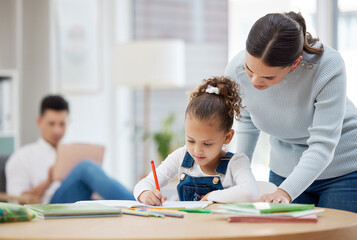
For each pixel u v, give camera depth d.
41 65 5.84
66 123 4.42
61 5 5.93
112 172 6.20
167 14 6.13
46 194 4.15
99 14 6.08
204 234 1.25
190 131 1.93
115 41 6.15
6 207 1.45
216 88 2.03
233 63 2.19
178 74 5.35
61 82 5.95
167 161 2.17
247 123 2.41
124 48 5.36
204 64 5.95
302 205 1.58
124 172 6.25
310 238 1.31
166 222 1.45
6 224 1.41
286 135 2.22
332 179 2.21
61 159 4.09
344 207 2.16
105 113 6.20
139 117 6.29
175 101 6.08
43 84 5.82
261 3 5.49
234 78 2.17
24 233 1.27
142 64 5.25
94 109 6.13
